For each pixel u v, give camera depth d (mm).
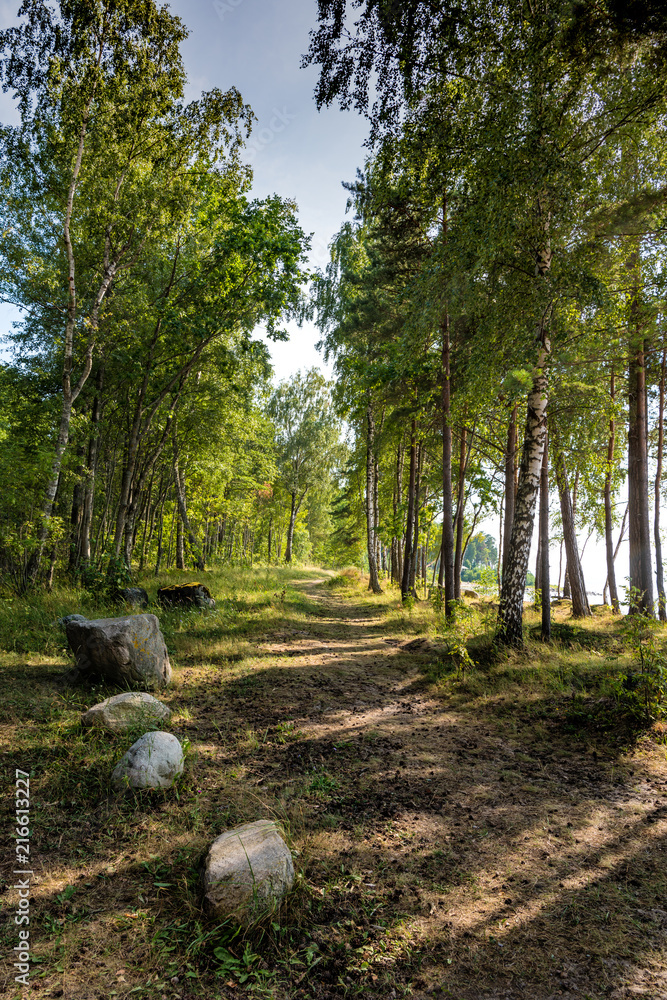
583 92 7184
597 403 11109
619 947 2549
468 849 3410
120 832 3355
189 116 11898
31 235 11969
